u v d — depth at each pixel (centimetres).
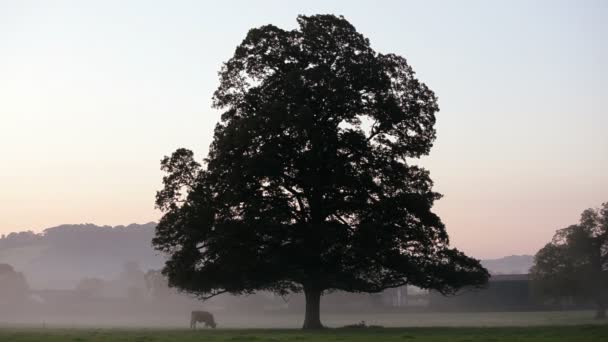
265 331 4366
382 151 4853
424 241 4675
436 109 4928
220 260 4469
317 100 4559
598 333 3278
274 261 4469
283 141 4472
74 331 4775
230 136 4459
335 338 3278
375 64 4725
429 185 4872
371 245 4450
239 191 4434
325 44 4728
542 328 4009
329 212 4691
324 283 4628
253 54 4775
